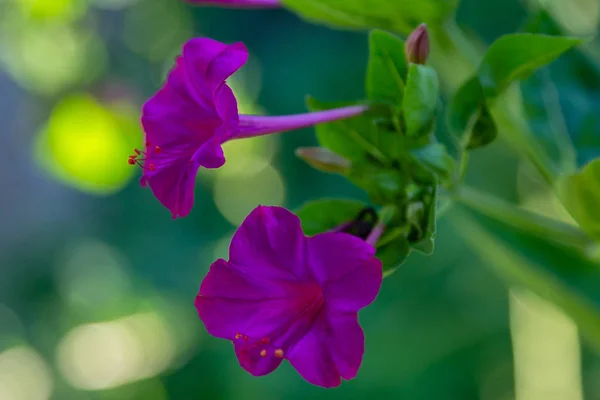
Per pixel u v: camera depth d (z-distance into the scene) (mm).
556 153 378
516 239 384
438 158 348
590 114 381
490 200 363
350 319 332
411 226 349
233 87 713
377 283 332
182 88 348
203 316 341
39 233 843
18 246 835
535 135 380
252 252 339
